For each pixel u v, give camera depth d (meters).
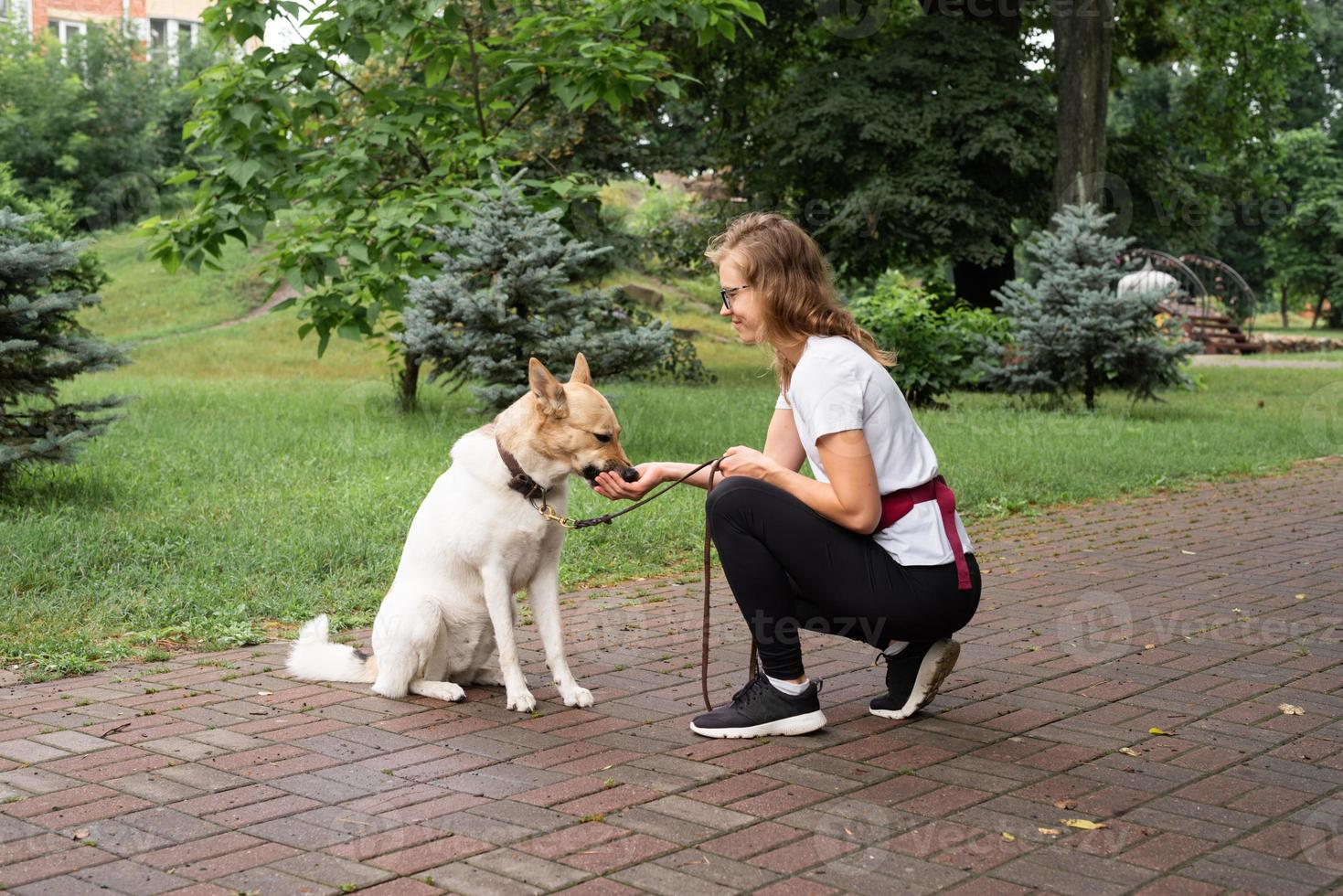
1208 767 3.47
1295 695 4.29
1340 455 12.34
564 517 4.02
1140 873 2.71
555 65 10.42
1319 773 3.44
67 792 3.20
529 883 2.63
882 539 3.60
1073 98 18.97
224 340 22.33
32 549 5.99
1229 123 24.19
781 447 4.02
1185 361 15.33
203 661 4.68
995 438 11.84
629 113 19.48
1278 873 2.71
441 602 4.14
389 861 2.75
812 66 22.31
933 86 20.17
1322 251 35.16
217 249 10.54
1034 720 3.95
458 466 4.05
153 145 30.11
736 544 3.64
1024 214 21.30
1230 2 22.91
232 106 9.94
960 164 20.02
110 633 5.02
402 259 10.77
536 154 16.77
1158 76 28.08
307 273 10.48
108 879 2.64
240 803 3.13
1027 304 15.54
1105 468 10.42
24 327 7.00
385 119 10.52
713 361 23.77
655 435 10.66
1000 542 7.52
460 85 12.44
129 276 26.61
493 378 10.52
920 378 15.77
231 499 7.49
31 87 28.89
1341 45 24.45
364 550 6.37
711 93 22.53
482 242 10.40
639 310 19.70
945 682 4.43
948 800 3.18
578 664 4.69
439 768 3.43
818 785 3.29
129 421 10.87
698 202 26.31
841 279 21.48
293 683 4.38
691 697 4.24
